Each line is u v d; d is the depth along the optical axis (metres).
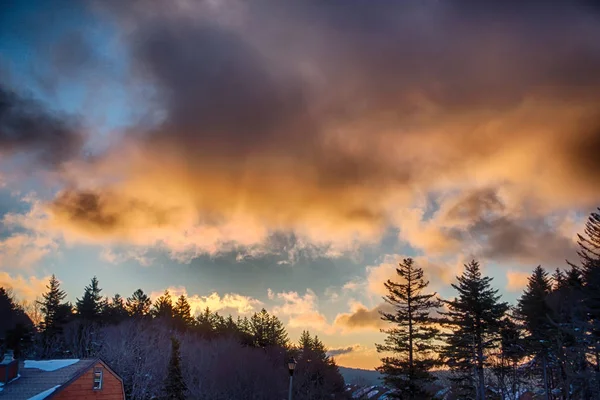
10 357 35.41
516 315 55.25
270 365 79.06
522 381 54.22
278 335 112.06
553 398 49.78
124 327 77.69
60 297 95.19
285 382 75.69
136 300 116.00
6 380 34.31
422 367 48.88
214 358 75.81
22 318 84.38
